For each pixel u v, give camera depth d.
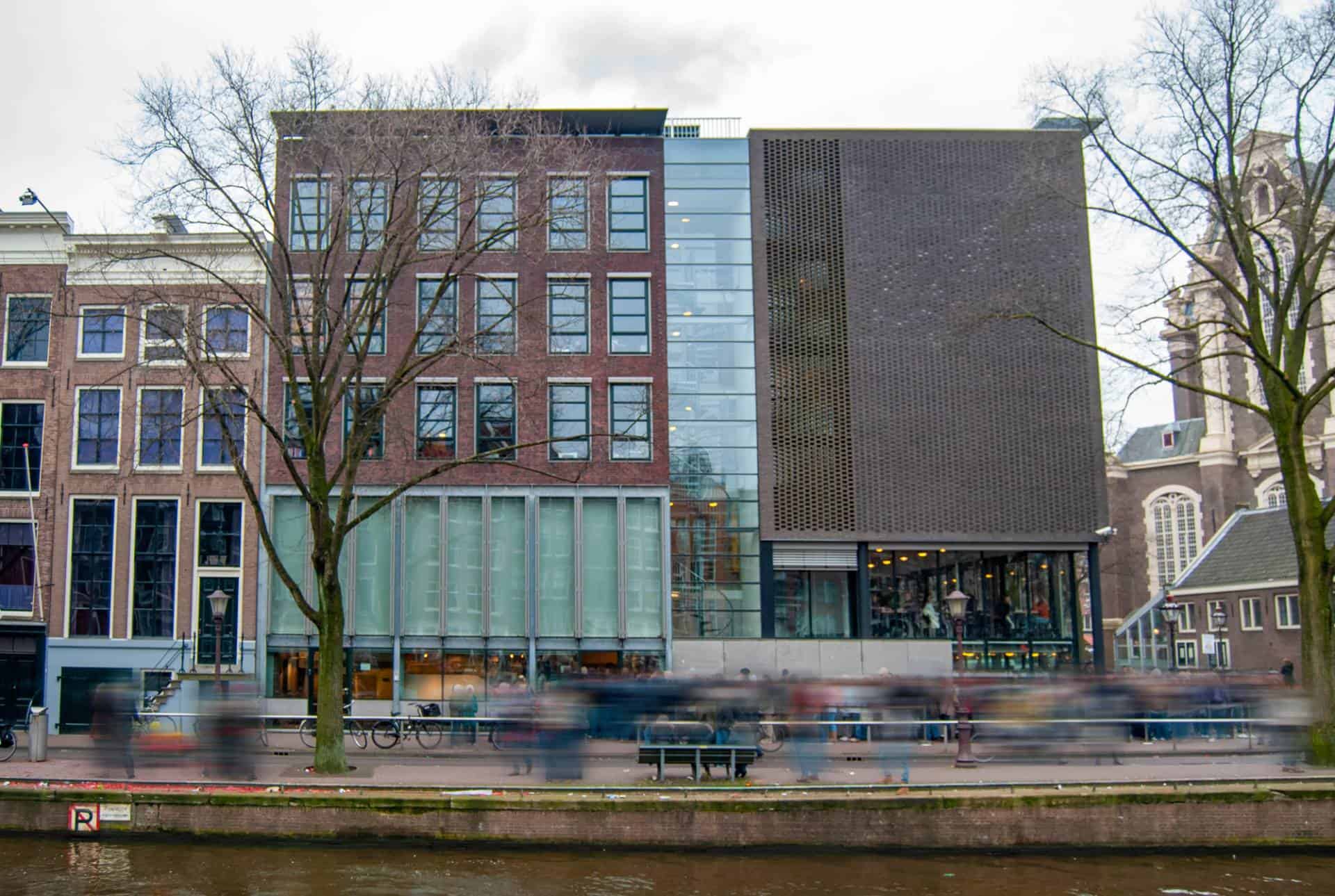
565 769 23.19
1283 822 21.70
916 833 21.28
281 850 21.25
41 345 37.25
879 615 39.59
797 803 21.31
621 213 39.78
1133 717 27.81
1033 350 40.88
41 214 37.34
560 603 37.56
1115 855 21.39
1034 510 40.09
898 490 39.78
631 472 38.19
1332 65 25.45
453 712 29.06
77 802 21.78
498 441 38.25
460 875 19.67
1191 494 92.38
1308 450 78.38
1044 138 41.91
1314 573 25.62
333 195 34.53
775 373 40.12
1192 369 72.69
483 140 28.12
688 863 20.61
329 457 37.34
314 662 36.72
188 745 25.23
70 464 36.53
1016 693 27.80
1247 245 27.08
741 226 41.00
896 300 40.78
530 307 38.53
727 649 35.72
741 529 39.28
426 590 37.38
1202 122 26.58
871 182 41.38
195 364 25.64
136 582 36.25
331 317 30.95
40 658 35.75
